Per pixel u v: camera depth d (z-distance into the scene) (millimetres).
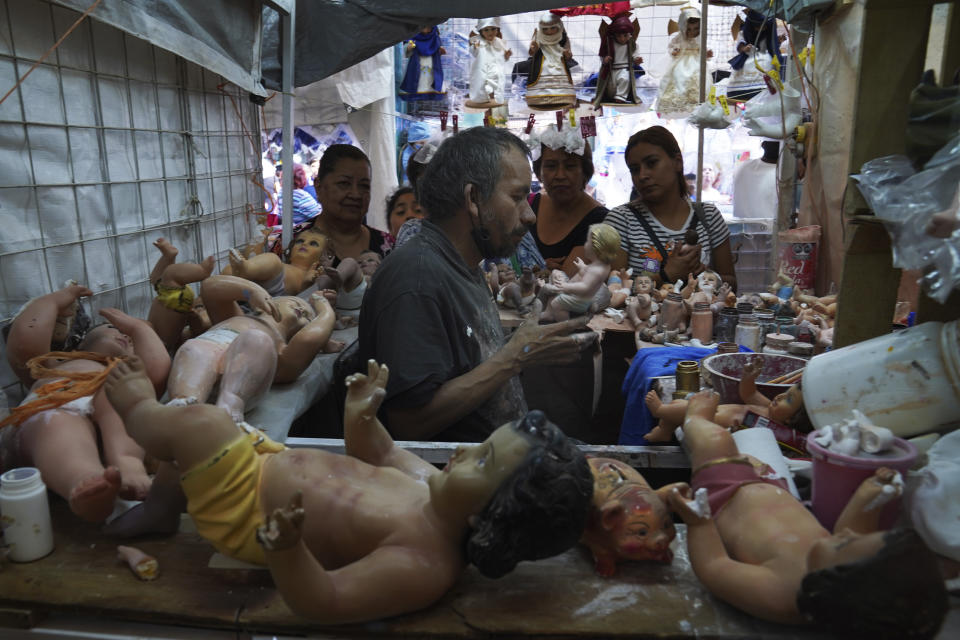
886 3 1398
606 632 946
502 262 3361
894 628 781
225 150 3018
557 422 3135
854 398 1273
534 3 3117
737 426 1463
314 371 1998
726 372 1814
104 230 2064
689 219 3416
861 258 1534
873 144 1469
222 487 1021
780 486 1133
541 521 903
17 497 1081
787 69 4145
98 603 1007
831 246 3469
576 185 3734
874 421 1258
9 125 1655
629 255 3367
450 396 1626
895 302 1555
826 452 1063
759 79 4465
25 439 1250
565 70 4836
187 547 1154
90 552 1140
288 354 1796
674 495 1006
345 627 965
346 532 1001
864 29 1433
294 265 2672
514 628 950
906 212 1211
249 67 2596
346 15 3238
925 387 1222
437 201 1769
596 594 1028
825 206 3551
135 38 2234
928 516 1019
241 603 1011
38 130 1759
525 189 1771
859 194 1478
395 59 5863
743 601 943
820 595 816
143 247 2303
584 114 5551
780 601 915
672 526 1084
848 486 1057
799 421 1432
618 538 1041
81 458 1192
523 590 1036
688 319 2562
